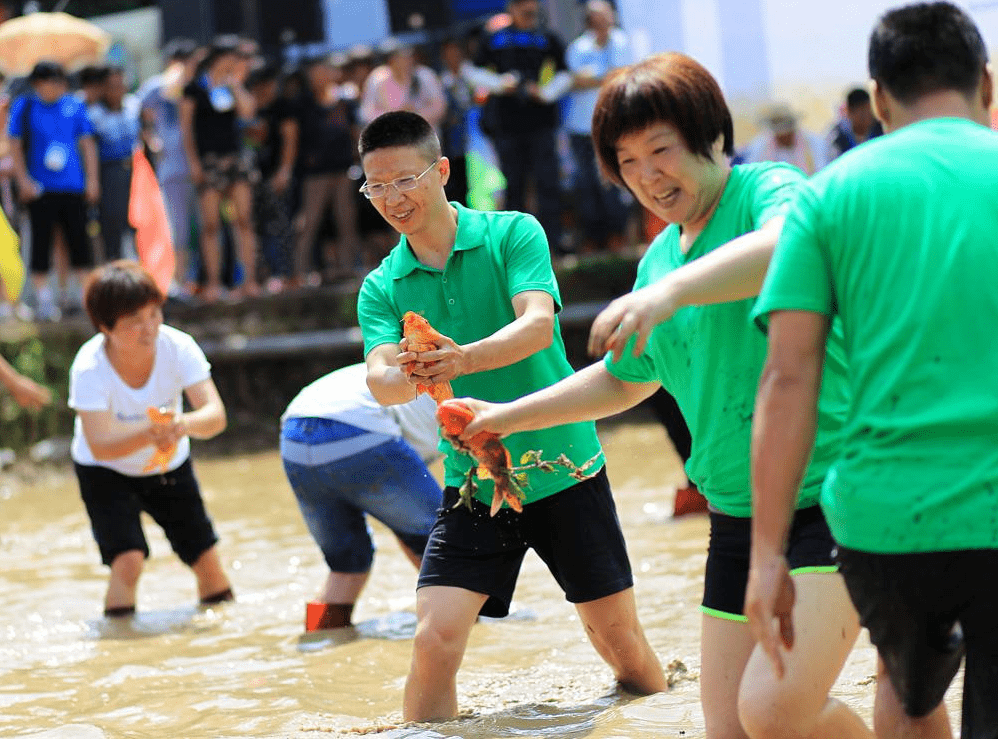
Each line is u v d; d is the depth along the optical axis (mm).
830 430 9633
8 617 19219
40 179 35875
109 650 17062
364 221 39656
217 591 19438
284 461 17188
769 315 8492
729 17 35656
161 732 13398
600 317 8828
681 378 10328
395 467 16812
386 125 12375
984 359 7934
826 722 9078
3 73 41781
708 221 10289
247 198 37625
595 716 12461
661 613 16594
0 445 34469
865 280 8219
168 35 44844
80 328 35844
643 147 9977
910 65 8617
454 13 44188
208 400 18484
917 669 8555
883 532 8062
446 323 12828
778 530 8281
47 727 13750
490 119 36656
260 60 42750
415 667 12570
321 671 15344
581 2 43250
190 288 39062
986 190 8109
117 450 17797
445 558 12664
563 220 42719
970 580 7965
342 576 17422
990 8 25812
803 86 35219
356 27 44094
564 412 10812
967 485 7871
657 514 23234
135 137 37312
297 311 38844
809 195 8492
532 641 16062
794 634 9062
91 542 25531
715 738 10031
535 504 12789
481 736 11922
